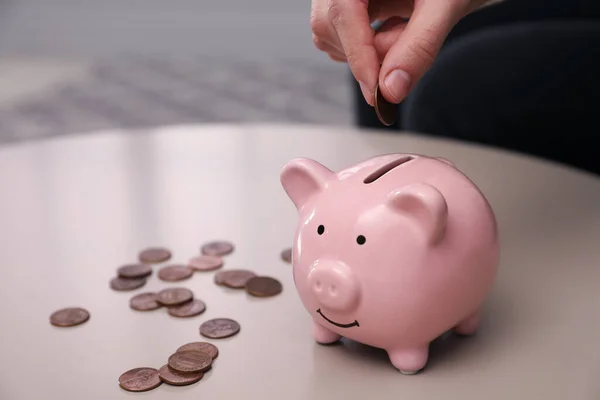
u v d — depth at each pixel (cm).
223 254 91
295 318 76
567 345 71
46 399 62
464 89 156
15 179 119
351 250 64
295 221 102
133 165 125
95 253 92
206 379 65
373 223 63
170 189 114
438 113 159
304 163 70
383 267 63
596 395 63
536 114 149
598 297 80
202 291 83
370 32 78
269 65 444
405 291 63
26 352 70
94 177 119
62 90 385
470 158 122
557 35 155
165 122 323
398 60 74
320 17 87
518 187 110
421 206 62
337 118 328
